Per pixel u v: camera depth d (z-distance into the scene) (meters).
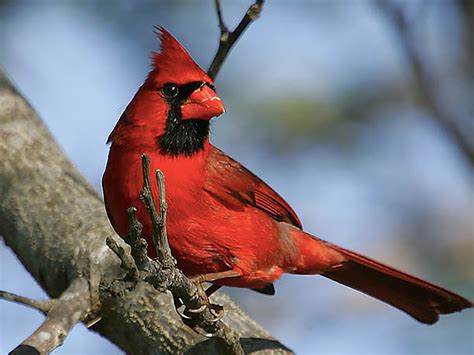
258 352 8.69
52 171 10.57
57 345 8.36
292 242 9.38
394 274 9.72
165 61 8.60
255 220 8.94
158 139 8.47
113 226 8.75
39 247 9.84
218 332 7.98
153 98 8.52
